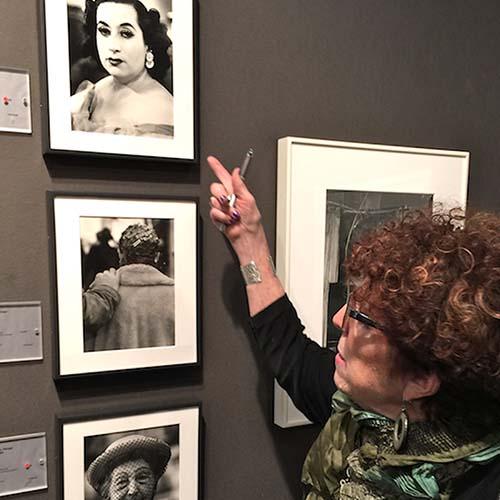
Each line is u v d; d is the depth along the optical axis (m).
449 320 0.69
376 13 1.33
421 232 0.78
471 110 1.48
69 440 1.09
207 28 1.15
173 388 1.19
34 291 1.05
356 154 1.29
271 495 1.32
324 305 1.28
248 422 1.28
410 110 1.39
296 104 1.25
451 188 1.42
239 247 1.14
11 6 1.00
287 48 1.23
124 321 1.11
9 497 1.07
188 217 1.15
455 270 0.72
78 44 1.03
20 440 1.07
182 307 1.16
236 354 1.25
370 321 0.77
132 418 1.14
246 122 1.21
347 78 1.31
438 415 0.79
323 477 1.00
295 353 1.15
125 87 1.07
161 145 1.11
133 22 1.07
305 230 1.25
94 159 1.08
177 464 1.19
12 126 1.01
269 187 1.25
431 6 1.40
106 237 1.09
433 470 0.79
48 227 1.05
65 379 1.08
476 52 1.47
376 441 0.89
